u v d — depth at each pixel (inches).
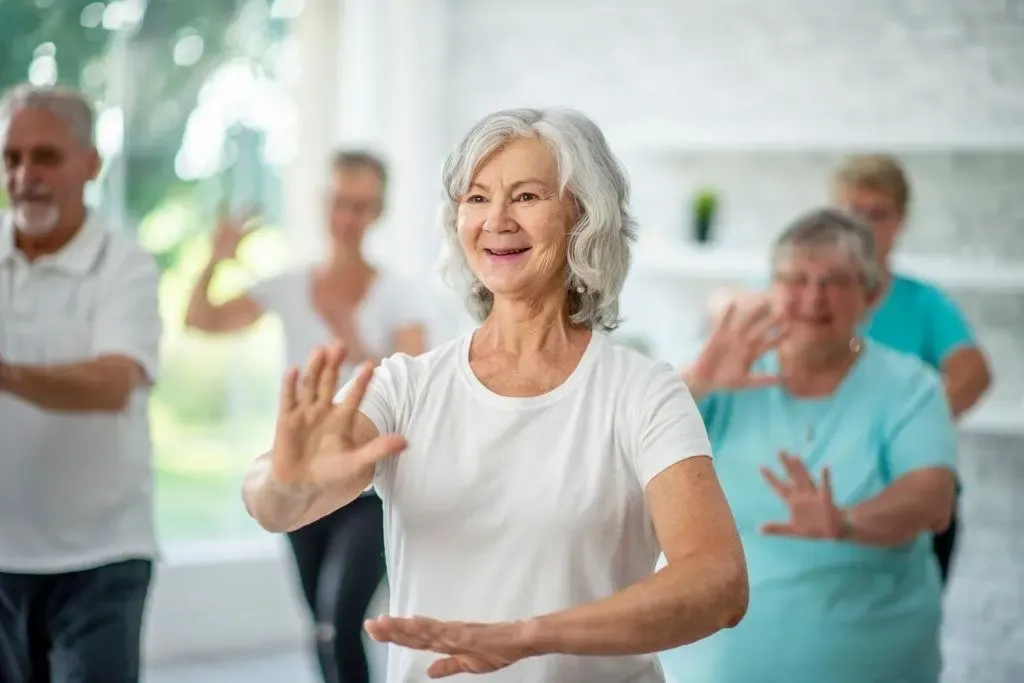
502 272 79.7
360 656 157.4
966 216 208.8
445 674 69.2
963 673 209.6
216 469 230.4
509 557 77.0
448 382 80.7
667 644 69.3
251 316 178.1
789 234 120.0
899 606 117.0
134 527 127.0
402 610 79.2
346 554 157.9
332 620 156.8
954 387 164.6
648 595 69.4
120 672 123.3
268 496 73.7
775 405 120.3
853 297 118.4
